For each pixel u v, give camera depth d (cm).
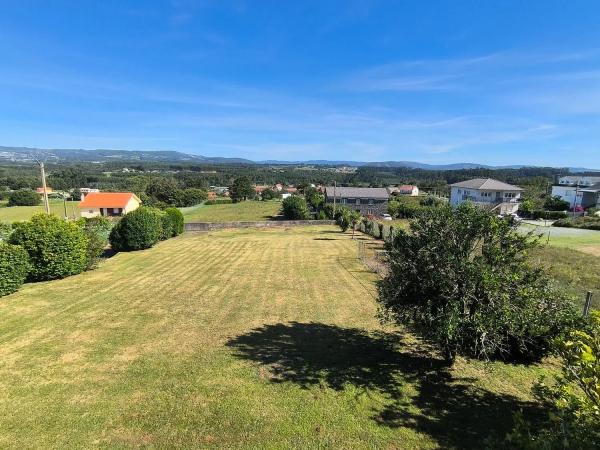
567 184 5831
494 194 5434
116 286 1258
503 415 511
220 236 2833
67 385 593
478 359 662
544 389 366
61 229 1371
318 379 612
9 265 1142
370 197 6550
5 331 831
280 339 786
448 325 509
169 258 1841
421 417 509
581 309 680
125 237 2084
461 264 534
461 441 457
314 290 1190
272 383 598
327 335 809
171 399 551
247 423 493
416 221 603
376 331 832
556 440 286
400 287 582
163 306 1023
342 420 500
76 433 474
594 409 293
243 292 1172
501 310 520
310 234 2906
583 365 316
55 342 767
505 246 557
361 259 1731
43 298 1105
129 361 679
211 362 674
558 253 1683
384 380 609
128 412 518
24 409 527
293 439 461
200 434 471
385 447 448
